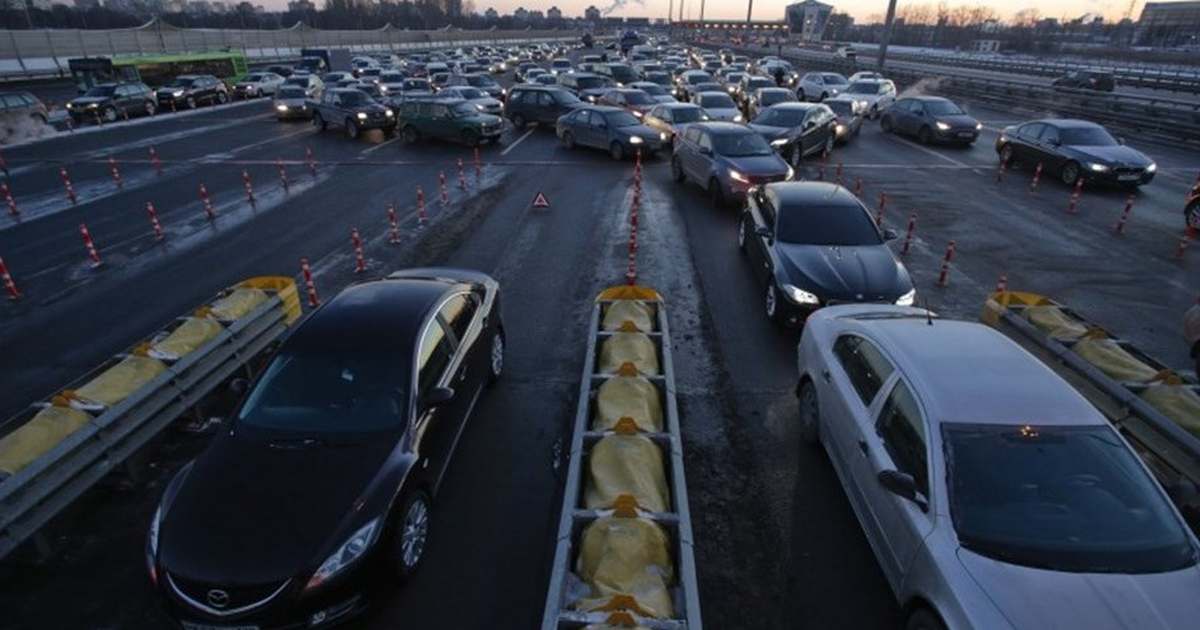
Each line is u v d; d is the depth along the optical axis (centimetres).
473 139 2297
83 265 1205
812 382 655
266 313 822
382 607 486
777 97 2669
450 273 779
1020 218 1473
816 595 497
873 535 502
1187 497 447
